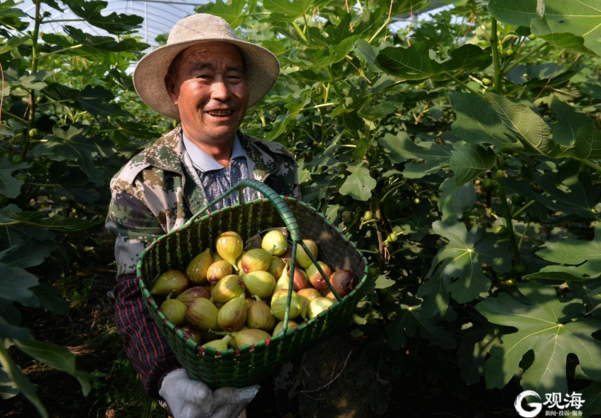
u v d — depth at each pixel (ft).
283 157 7.50
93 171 11.24
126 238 6.36
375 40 10.95
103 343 13.30
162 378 5.66
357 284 6.09
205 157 6.79
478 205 14.19
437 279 8.25
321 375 11.85
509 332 8.97
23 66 13.46
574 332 6.72
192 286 6.22
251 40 13.41
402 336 9.63
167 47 6.31
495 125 6.68
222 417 5.22
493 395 11.10
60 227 8.25
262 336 5.43
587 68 13.96
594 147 5.79
